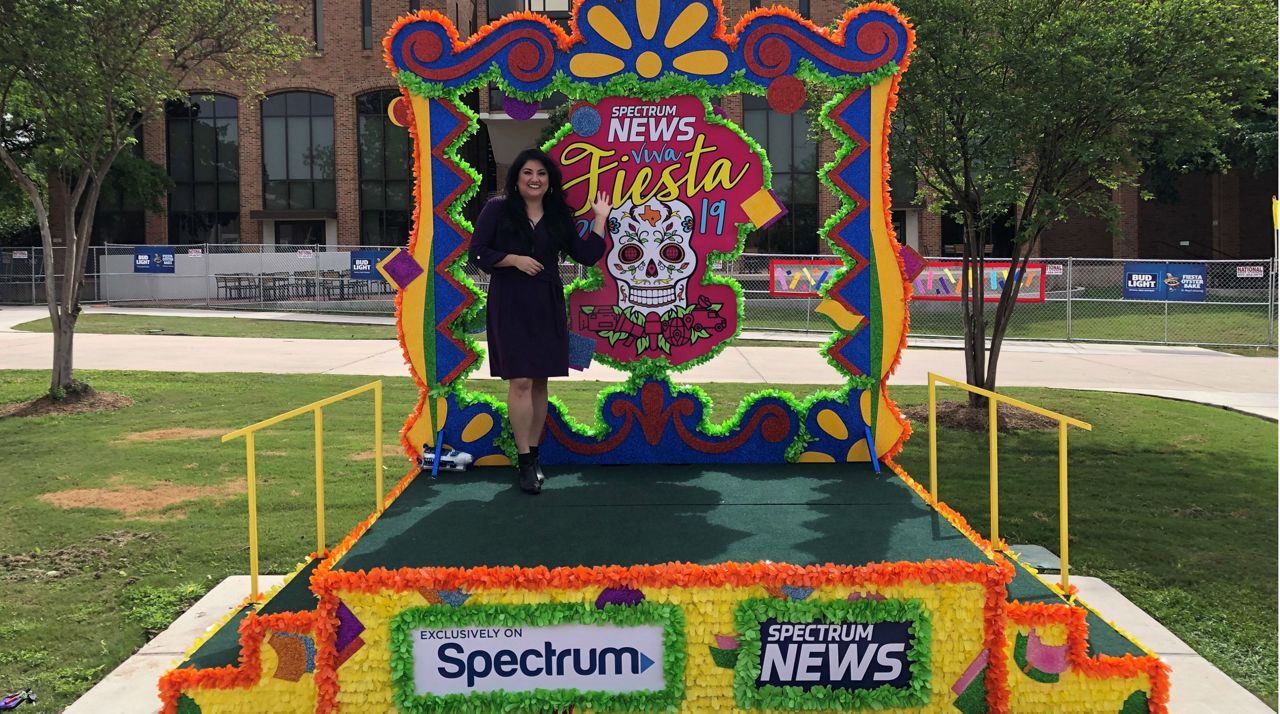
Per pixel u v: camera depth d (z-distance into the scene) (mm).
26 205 26297
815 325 20016
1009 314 9969
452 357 4945
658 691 3232
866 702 3223
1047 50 8000
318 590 3162
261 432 9047
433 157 4859
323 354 15547
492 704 3191
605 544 3637
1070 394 11625
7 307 26250
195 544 5625
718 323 5043
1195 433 9180
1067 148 8477
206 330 19609
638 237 4988
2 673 3984
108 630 4422
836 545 3613
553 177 4586
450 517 4023
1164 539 5797
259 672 3225
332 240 29734
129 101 10266
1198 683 3865
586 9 4840
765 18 4859
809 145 25500
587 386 11945
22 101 10180
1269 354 16594
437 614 3188
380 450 4512
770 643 3230
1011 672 3281
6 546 5590
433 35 4816
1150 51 8141
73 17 9141
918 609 3232
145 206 27719
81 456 7969
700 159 4941
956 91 8602
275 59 11742
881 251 4941
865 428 5055
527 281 4406
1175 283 17750
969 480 7285
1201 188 31578
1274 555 5496
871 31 4852
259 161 29141
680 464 5078
